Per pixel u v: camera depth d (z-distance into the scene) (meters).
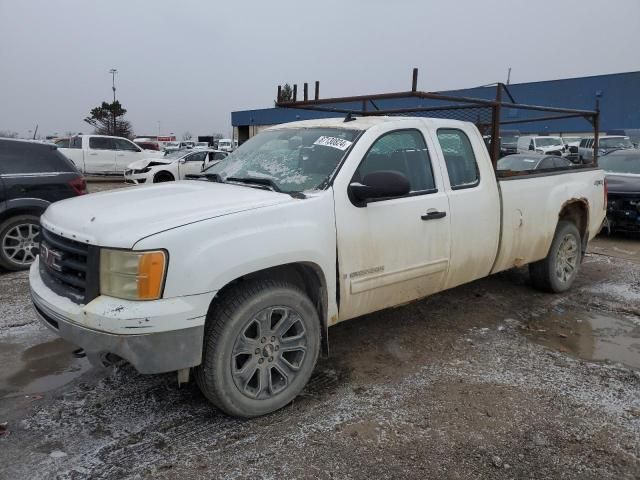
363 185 3.62
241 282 3.24
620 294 6.08
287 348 3.40
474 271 4.71
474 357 4.29
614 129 32.19
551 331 4.91
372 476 2.80
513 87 35.59
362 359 4.22
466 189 4.54
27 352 4.31
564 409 3.48
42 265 3.64
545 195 5.43
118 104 55.59
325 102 5.04
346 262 3.64
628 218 9.36
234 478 2.77
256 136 4.77
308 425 3.27
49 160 7.09
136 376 3.90
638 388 3.79
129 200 3.45
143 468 2.84
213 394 3.15
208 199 3.37
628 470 2.88
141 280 2.79
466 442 3.11
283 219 3.28
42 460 2.90
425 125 4.38
